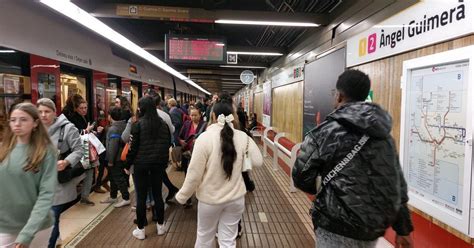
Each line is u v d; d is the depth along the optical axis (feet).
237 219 7.79
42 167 6.19
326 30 17.52
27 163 5.99
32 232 5.75
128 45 20.71
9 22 11.80
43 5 13.79
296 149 17.02
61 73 15.88
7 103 11.49
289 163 19.89
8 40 11.59
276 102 32.73
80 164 9.57
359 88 5.13
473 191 6.72
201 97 107.76
